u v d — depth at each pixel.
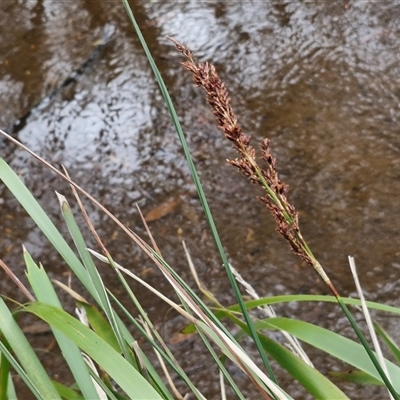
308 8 3.16
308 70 2.93
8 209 2.63
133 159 2.70
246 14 3.17
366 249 2.34
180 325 2.21
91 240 2.50
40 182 2.68
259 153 2.66
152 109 2.84
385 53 2.95
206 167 2.65
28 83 2.97
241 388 2.01
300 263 2.34
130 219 2.54
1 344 1.02
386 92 2.81
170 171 2.65
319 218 2.46
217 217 2.51
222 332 1.05
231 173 2.62
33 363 1.07
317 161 2.62
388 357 1.99
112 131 2.78
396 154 2.60
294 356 1.13
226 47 3.04
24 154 2.75
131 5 3.27
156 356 2.12
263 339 1.17
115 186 2.63
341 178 2.55
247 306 1.29
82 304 1.32
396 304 2.16
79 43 3.12
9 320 1.09
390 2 3.14
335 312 2.18
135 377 0.97
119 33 3.14
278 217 0.84
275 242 2.41
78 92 2.92
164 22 3.17
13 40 3.18
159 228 2.50
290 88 2.88
